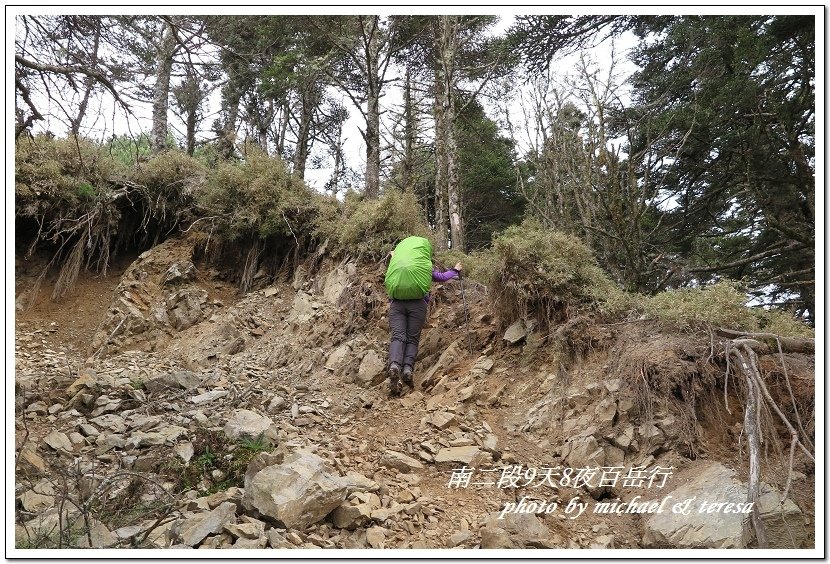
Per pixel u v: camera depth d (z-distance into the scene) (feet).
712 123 29.14
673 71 33.27
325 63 37.70
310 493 10.73
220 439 13.78
